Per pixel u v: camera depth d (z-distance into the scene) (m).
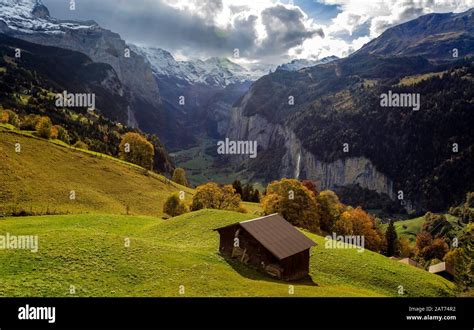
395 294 52.31
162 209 116.38
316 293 42.09
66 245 46.66
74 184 110.25
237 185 177.00
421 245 168.38
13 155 107.69
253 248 51.25
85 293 36.56
